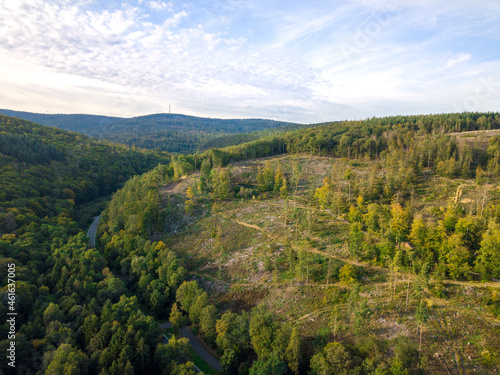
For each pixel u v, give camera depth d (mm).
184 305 82000
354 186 124062
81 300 81500
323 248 91938
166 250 102312
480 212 89562
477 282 67375
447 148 136375
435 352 54656
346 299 71500
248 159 193375
